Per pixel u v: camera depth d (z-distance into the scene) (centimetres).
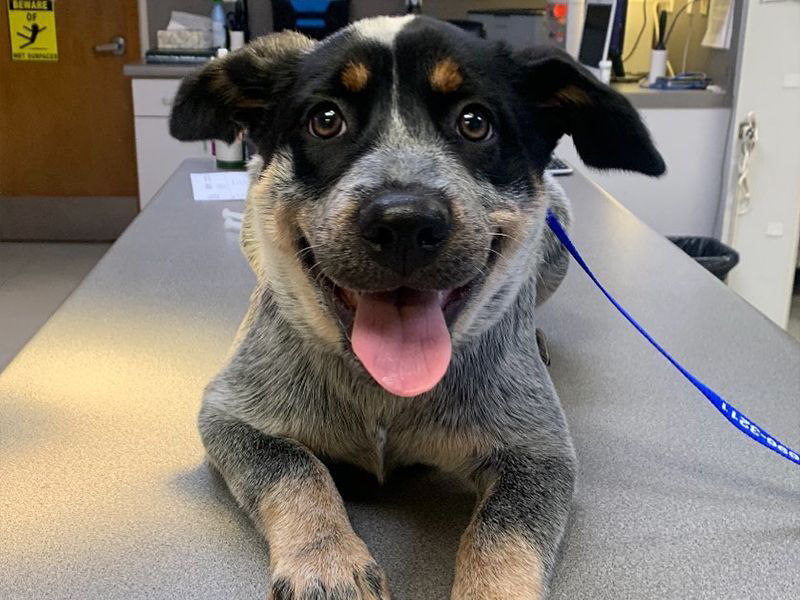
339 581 50
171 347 88
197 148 239
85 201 289
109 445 69
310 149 65
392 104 64
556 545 56
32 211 290
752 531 59
